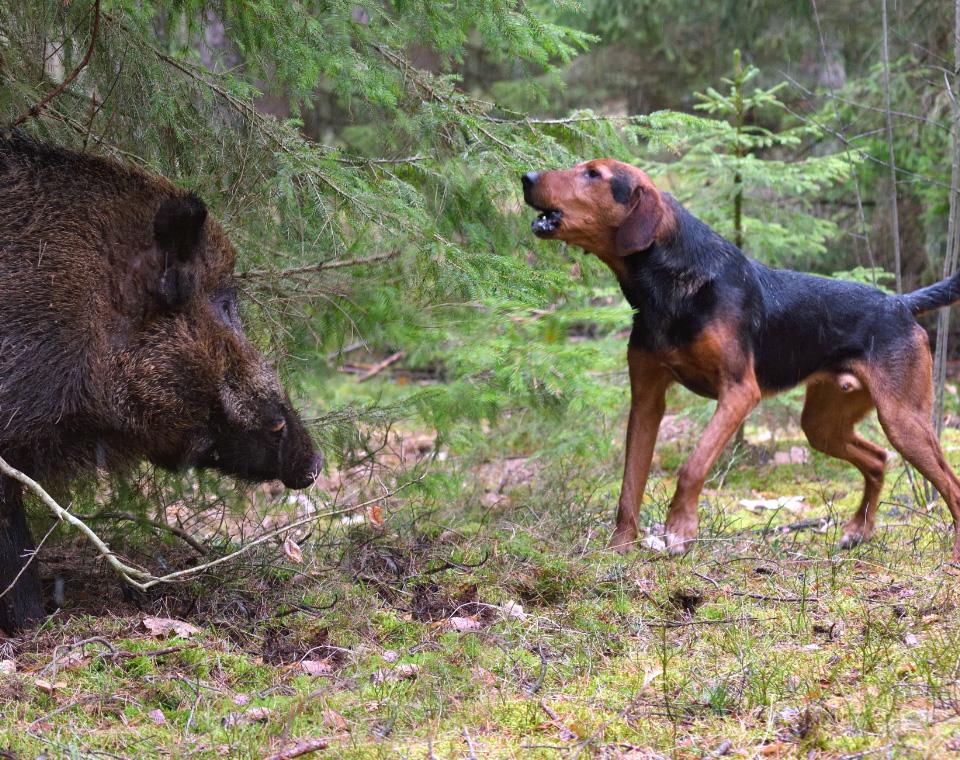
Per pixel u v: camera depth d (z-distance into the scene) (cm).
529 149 573
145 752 324
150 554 516
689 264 534
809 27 1191
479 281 503
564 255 621
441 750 326
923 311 582
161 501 532
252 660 406
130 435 440
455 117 559
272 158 523
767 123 1259
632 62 1331
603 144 605
